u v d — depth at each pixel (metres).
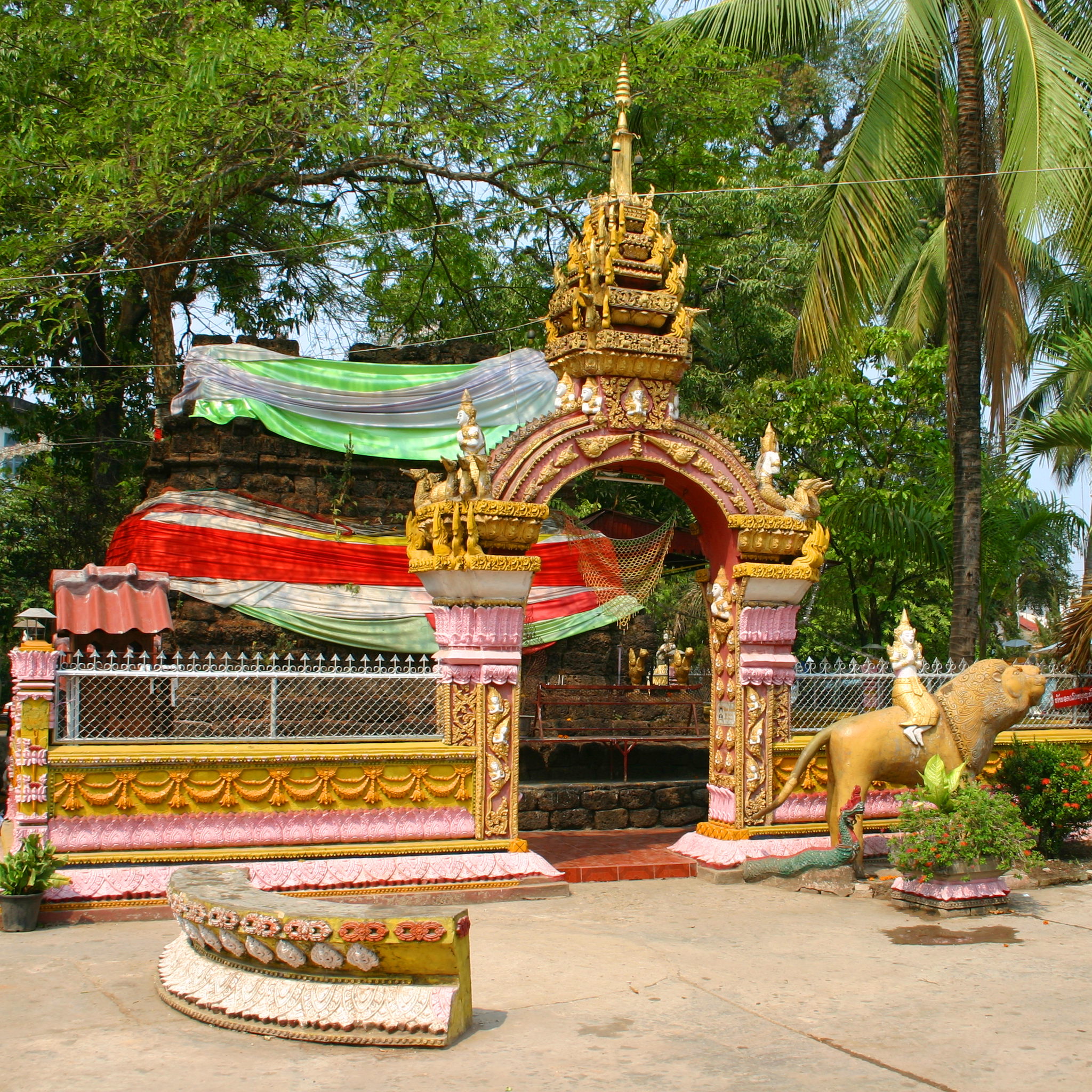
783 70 25.92
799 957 7.65
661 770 13.30
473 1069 5.49
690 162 19.45
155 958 7.35
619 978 7.07
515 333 20.23
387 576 13.59
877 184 12.66
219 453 13.55
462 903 9.16
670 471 10.48
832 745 10.11
